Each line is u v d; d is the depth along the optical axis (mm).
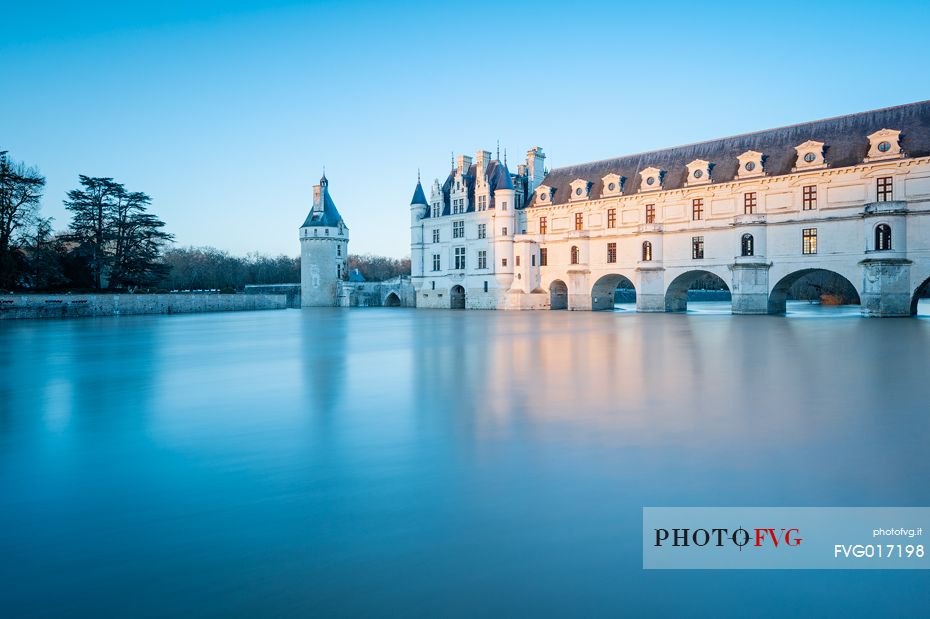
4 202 68750
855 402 14461
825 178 51469
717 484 8844
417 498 8398
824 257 51688
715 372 19469
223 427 12602
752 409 13781
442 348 28141
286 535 7234
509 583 6113
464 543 6992
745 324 42875
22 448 11125
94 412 14242
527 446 10922
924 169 46094
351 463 10031
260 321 57219
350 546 6938
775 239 54719
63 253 80812
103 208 86562
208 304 86812
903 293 47125
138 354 27250
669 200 62250
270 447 11023
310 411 14094
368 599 5805
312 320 58188
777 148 56125
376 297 104250
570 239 71750
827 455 10172
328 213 110688
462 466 9797
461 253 84188
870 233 48094
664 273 62688
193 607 5691
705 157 61438
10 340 35562
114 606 5699
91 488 8922
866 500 8227
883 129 49000
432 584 6082
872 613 5664
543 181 78938
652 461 9945
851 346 26578
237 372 20938
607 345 28547
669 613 5625
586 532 7273
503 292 77125
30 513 7969
